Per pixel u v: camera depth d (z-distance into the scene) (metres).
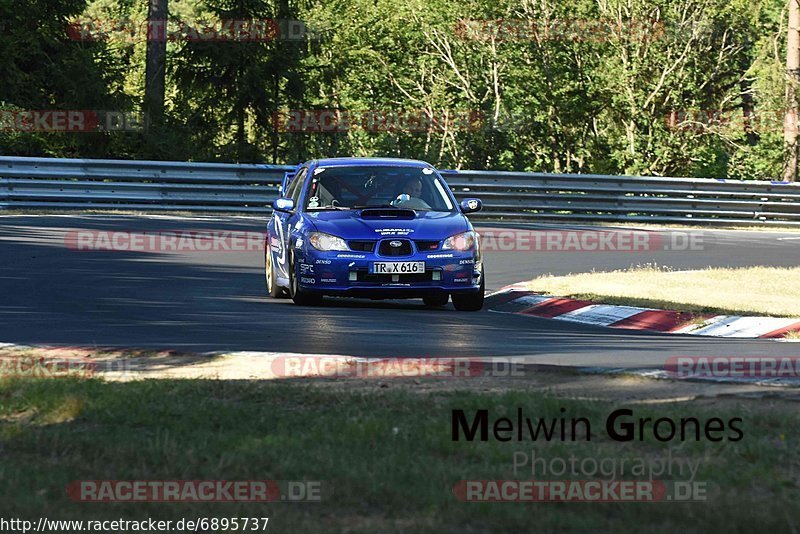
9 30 133.62
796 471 19.33
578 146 159.12
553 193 104.69
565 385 27.50
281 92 139.50
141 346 34.38
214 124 137.75
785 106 143.00
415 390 26.78
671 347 36.53
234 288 54.12
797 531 15.84
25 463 19.50
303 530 15.90
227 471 18.91
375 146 158.62
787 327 42.31
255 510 16.83
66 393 24.94
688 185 107.19
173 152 130.00
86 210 90.94
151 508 16.94
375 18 168.50
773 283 55.72
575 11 155.38
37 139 130.12
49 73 135.50
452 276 47.41
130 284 53.03
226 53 134.00
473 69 163.25
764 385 27.56
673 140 151.62
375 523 16.31
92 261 61.22
